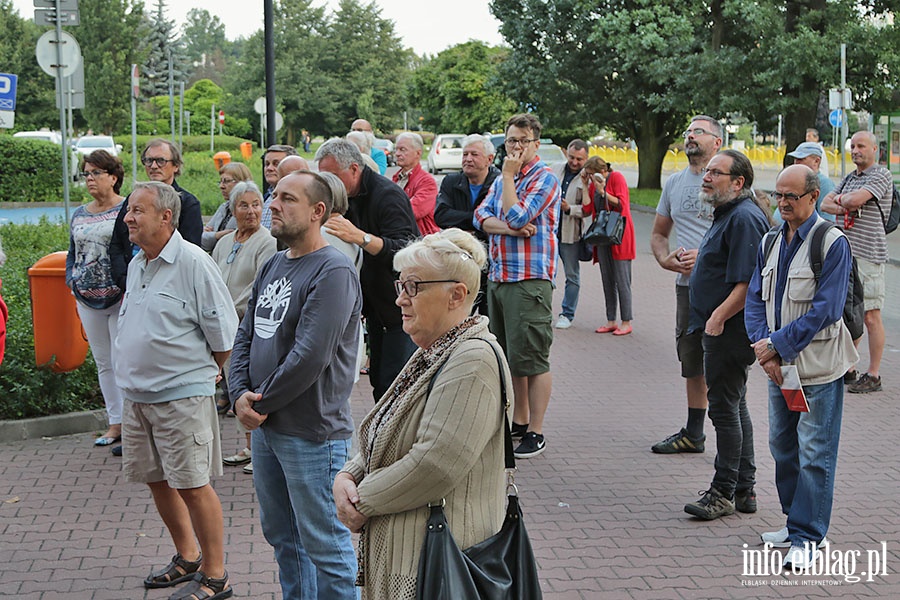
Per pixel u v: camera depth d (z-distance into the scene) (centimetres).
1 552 538
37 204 2381
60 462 686
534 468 691
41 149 2439
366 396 880
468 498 313
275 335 412
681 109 2848
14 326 838
